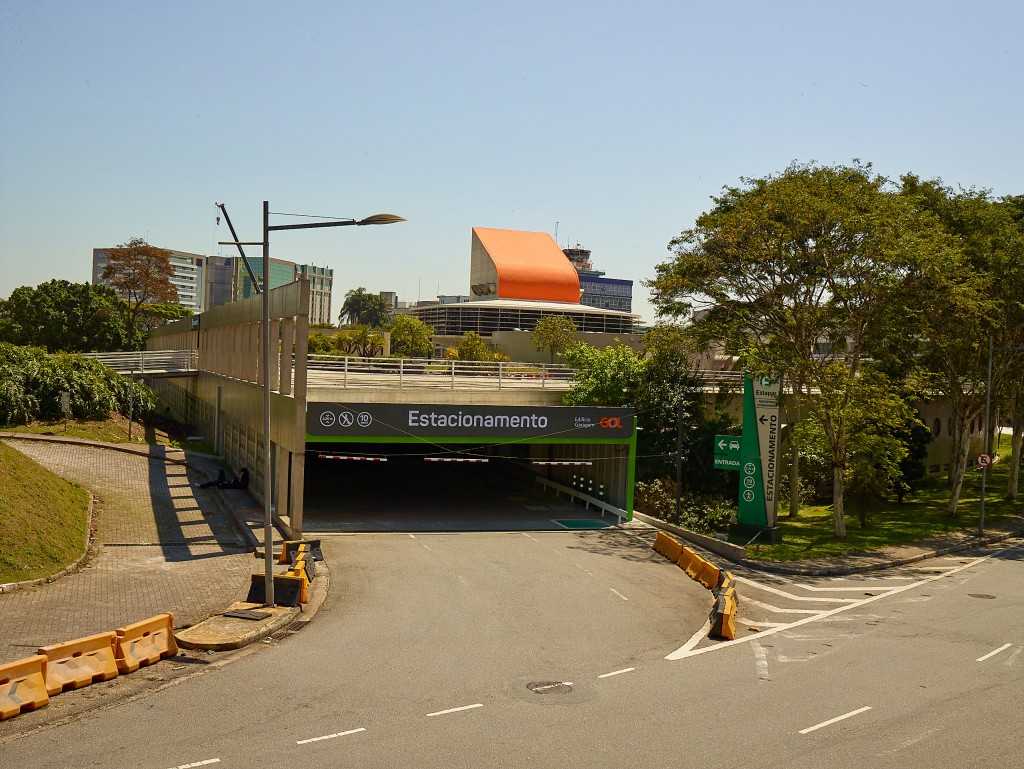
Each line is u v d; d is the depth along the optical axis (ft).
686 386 138.41
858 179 105.91
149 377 173.99
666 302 118.73
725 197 122.11
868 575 91.45
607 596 73.41
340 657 51.98
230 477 122.11
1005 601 77.51
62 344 267.18
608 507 118.32
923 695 47.88
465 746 37.96
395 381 132.36
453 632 59.26
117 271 297.33
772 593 79.87
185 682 46.29
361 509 115.14
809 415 126.93
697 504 127.34
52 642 50.44
